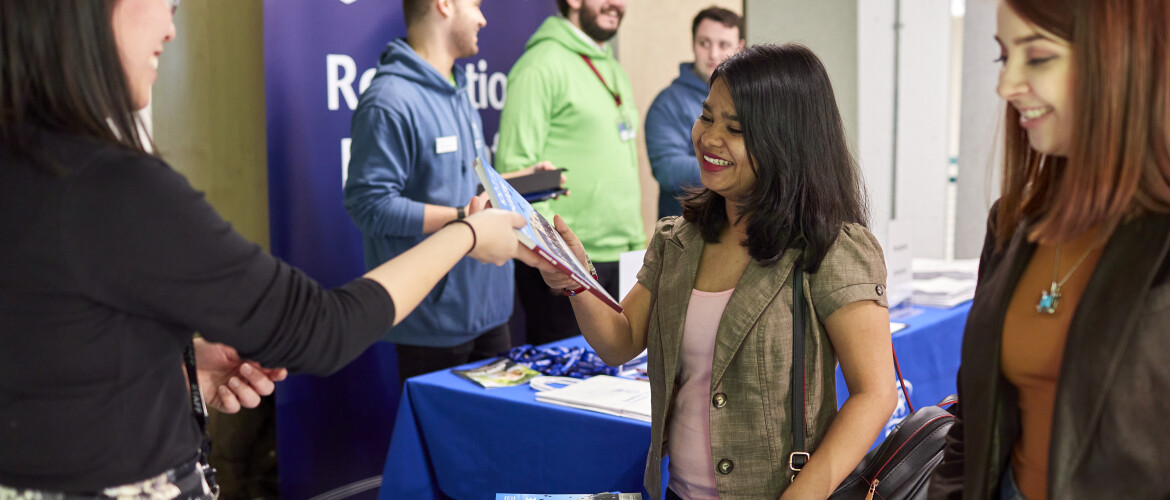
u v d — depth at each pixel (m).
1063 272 0.92
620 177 3.65
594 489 1.84
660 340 1.46
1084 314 0.85
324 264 3.20
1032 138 0.90
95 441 0.90
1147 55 0.80
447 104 2.96
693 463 1.39
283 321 0.93
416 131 2.81
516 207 1.34
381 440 3.44
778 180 1.31
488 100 3.70
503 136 3.43
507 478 2.01
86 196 0.85
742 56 1.36
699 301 1.40
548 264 1.29
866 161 3.49
